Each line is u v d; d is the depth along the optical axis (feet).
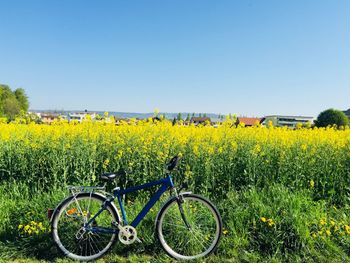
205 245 9.96
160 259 9.25
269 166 14.79
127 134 17.61
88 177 14.26
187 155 15.16
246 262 9.18
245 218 10.79
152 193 13.47
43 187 14.23
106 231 9.49
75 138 16.49
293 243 9.84
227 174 14.55
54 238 9.44
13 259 9.29
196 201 10.07
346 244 9.91
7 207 11.73
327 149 16.25
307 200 12.28
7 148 15.24
